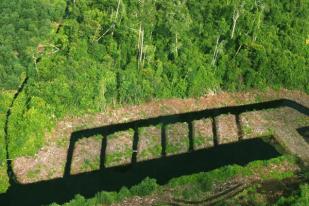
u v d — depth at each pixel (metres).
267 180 108.38
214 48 133.88
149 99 127.44
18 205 101.38
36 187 105.69
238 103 131.12
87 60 127.19
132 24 135.38
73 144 116.06
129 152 115.06
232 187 106.06
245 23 139.88
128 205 100.62
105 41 133.25
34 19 143.50
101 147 115.81
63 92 119.12
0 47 129.25
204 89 131.62
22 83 127.00
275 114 128.88
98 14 140.75
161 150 116.31
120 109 125.12
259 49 133.75
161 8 143.12
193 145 118.31
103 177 109.19
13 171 108.12
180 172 111.38
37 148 112.50
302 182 107.69
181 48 132.62
